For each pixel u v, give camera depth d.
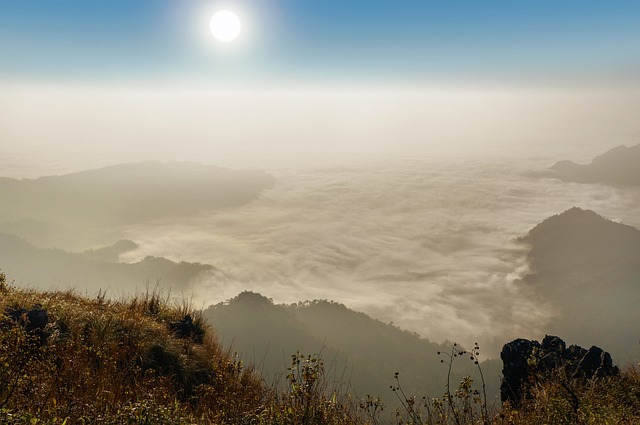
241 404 6.23
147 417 4.48
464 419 4.97
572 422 5.33
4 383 4.63
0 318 7.05
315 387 5.48
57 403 4.75
